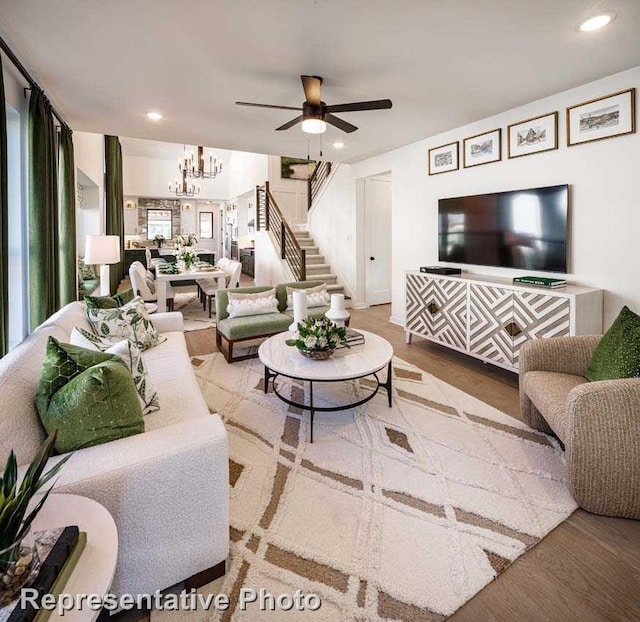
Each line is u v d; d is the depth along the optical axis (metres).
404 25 2.27
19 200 2.90
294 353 2.86
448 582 1.46
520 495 1.95
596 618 1.32
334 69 2.84
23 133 2.87
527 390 2.40
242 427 2.66
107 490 1.21
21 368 1.50
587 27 2.30
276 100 3.44
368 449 2.38
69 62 2.73
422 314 4.43
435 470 2.16
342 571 1.51
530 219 3.62
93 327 2.77
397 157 5.43
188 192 11.24
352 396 3.16
